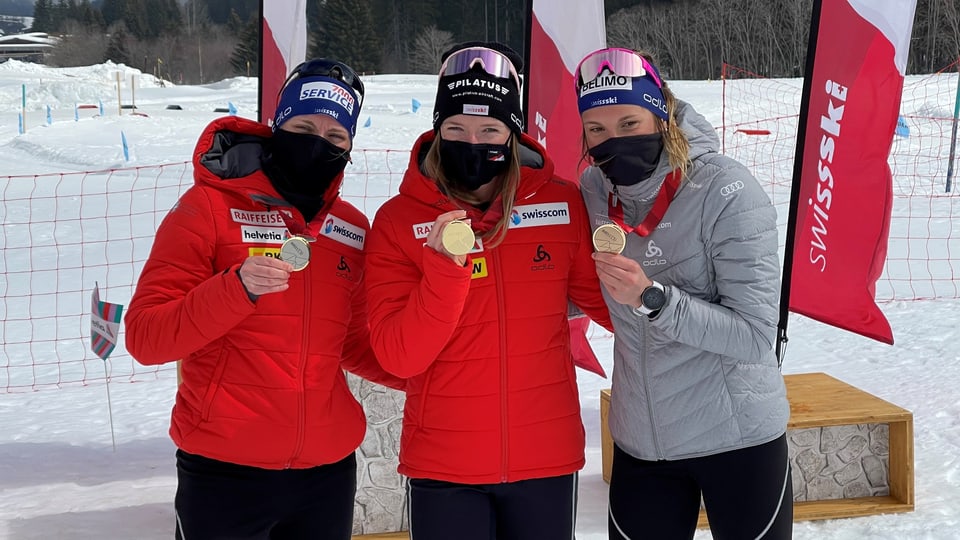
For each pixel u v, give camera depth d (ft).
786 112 76.13
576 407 7.07
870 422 11.44
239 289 6.01
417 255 6.76
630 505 7.29
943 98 72.74
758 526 6.97
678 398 6.97
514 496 6.89
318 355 6.89
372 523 11.50
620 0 213.25
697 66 191.11
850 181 11.93
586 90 6.94
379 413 11.40
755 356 6.69
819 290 12.38
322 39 236.43
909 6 11.30
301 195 7.09
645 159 6.81
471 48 6.79
